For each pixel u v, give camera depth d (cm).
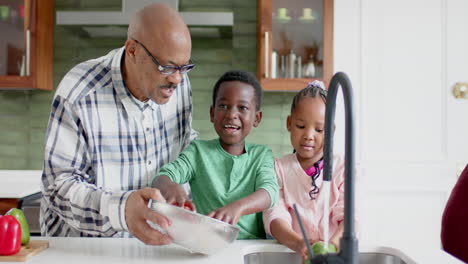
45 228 122
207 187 116
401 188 278
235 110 115
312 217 113
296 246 92
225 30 271
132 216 86
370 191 278
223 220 93
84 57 295
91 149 112
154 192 85
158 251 91
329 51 269
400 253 93
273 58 270
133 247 94
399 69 281
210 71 299
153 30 97
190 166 117
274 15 271
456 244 121
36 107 294
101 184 114
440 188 279
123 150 116
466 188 122
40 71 270
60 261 82
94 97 111
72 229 118
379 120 281
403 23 280
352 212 62
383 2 280
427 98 281
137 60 101
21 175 285
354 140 61
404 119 281
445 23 279
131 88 113
